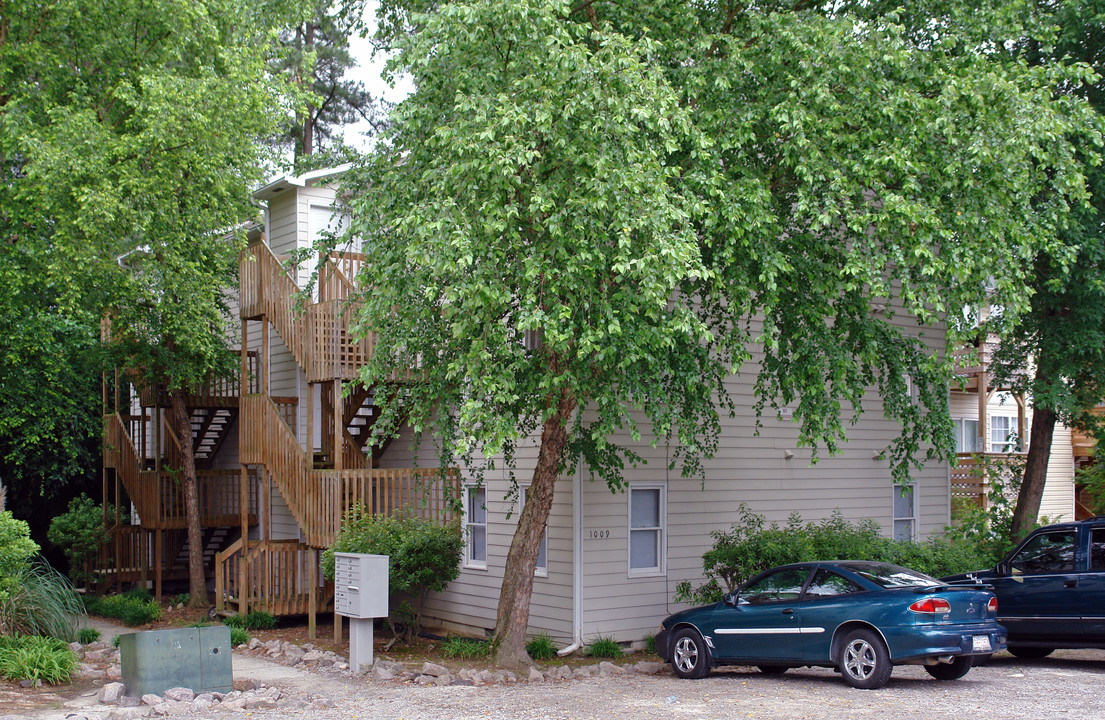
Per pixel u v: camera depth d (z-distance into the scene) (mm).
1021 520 20438
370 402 18938
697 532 16828
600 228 10523
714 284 11883
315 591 16672
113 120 18625
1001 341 19188
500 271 10773
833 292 12062
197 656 11359
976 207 11969
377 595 13258
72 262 16641
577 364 11570
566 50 10438
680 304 10742
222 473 22391
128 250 17734
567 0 10656
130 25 18734
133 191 16453
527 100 10570
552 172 11125
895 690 11180
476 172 10336
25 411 20906
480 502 17578
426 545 15609
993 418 28469
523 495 16516
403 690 11773
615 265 9984
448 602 17922
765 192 11492
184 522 21922
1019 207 12703
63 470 24406
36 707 10664
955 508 21797
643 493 16391
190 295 17719
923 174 12141
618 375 11789
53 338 19812
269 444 17844
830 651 11492
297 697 11234
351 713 10328
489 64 10945
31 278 17172
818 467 18500
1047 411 20328
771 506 17766
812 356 12242
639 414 16359
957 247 11617
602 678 12773
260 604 17344
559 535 15773
